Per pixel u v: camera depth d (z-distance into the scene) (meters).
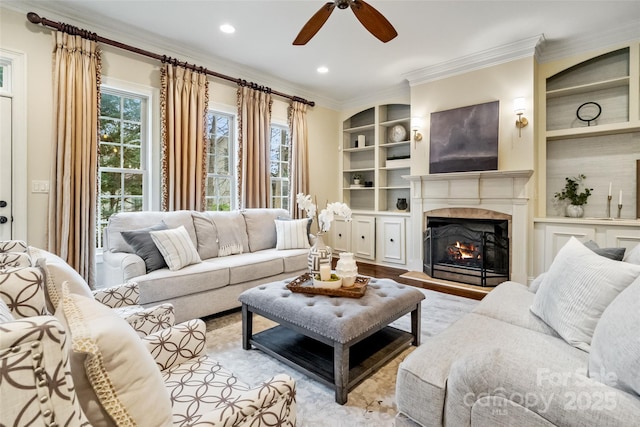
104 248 3.01
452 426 1.05
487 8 2.99
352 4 2.08
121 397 0.68
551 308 1.53
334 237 5.94
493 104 3.93
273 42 3.67
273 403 0.96
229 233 3.59
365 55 4.01
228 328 2.75
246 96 4.38
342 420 1.61
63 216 2.92
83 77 3.01
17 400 0.49
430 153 4.46
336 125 5.93
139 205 3.67
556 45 3.70
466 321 1.67
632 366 0.86
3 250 1.56
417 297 2.29
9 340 0.49
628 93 3.50
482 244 4.00
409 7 2.97
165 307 1.60
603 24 3.28
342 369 1.72
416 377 1.19
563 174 3.92
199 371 1.27
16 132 2.78
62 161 2.91
